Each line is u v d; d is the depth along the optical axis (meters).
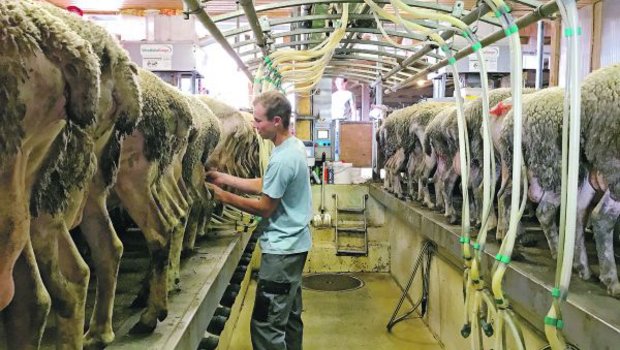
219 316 2.84
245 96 6.58
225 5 5.20
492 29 3.90
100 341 1.42
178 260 1.98
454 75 1.99
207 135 2.53
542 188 2.15
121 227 3.02
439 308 3.81
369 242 5.84
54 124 1.05
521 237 2.53
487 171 1.81
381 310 4.52
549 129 2.04
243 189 2.86
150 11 4.61
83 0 5.06
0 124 0.93
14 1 0.97
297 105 7.07
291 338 2.93
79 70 1.04
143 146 1.73
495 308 1.72
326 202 6.02
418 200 4.27
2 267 0.98
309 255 5.71
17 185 0.98
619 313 1.50
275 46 3.80
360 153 6.67
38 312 1.07
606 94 1.74
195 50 4.43
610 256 1.75
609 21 3.85
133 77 1.40
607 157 1.77
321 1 2.67
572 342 1.60
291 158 2.49
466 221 1.97
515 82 1.52
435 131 3.41
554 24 4.22
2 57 0.92
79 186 1.21
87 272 1.24
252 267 5.23
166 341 1.51
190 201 2.29
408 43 5.07
